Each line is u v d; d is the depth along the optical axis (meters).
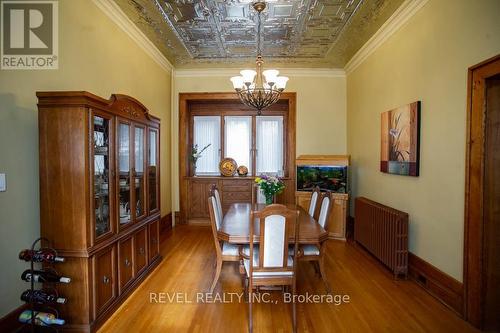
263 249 2.22
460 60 2.34
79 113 2.06
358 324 2.26
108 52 3.11
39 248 2.18
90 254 2.08
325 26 3.60
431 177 2.73
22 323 1.99
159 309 2.50
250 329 2.15
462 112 2.32
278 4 3.07
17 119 2.06
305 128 5.46
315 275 3.22
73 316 2.10
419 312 2.43
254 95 3.02
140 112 2.99
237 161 6.02
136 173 2.95
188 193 5.63
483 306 2.18
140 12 3.28
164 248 4.17
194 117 6.02
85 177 2.07
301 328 2.21
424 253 2.86
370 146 4.22
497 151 2.14
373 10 3.19
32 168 2.17
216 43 4.17
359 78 4.70
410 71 3.09
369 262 3.62
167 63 4.96
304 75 5.43
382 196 3.80
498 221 2.16
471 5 2.21
